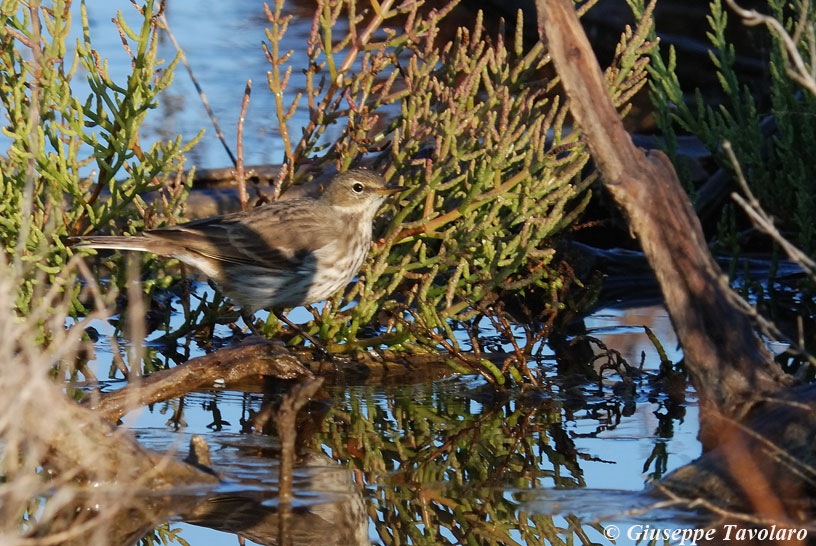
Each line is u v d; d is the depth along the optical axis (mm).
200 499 8602
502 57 12352
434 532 8344
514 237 12125
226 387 11344
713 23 14102
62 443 8242
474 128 11891
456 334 13266
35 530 7793
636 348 12797
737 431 8641
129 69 20625
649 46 12211
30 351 7332
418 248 12297
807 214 13383
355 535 8242
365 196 11852
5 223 11250
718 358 8938
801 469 8312
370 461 9602
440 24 23781
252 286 11750
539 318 13273
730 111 18875
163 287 14008
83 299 13203
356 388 11578
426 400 11250
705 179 16078
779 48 13539
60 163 11320
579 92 9219
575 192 12055
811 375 11070
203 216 15211
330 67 12219
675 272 9086
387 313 12844
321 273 11742
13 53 11430
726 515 8125
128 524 8203
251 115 19438
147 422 10289
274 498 8641
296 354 12234
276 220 11734
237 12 26594
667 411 10922
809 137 13602
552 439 10172
